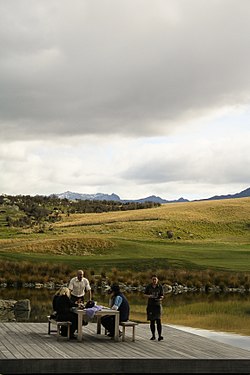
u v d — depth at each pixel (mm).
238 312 32219
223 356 15844
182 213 125750
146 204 161750
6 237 101812
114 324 18625
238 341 22031
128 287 50969
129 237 102688
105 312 18078
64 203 168250
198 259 70625
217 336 23359
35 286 49906
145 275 53875
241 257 73750
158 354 15859
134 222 116125
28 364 14602
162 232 108500
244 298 42219
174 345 17766
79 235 100875
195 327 26109
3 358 14602
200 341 18828
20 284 50188
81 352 15805
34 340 17953
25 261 60062
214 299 41125
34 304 33844
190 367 15266
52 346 16781
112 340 18391
